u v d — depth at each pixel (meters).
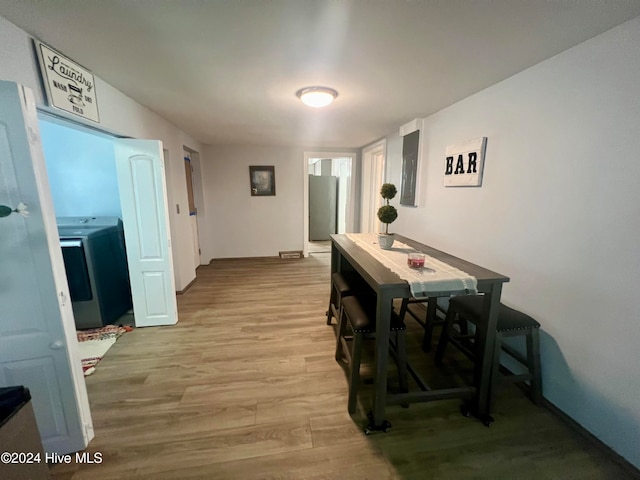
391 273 1.53
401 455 1.40
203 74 1.88
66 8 1.18
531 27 1.32
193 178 4.69
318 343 2.42
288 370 2.05
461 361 2.18
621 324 1.32
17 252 1.19
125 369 2.06
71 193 3.02
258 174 5.06
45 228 1.21
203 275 4.34
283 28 1.35
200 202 4.77
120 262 2.99
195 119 3.11
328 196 7.20
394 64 1.73
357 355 1.60
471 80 1.97
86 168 2.98
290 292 3.63
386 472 1.32
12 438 0.87
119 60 1.68
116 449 1.42
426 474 1.31
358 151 5.25
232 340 2.46
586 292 1.46
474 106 2.25
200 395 1.80
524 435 1.51
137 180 2.48
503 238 2.00
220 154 4.90
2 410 0.87
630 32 1.23
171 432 1.52
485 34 1.39
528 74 1.75
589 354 1.46
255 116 2.97
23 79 1.36
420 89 2.15
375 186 5.13
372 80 1.98
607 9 1.16
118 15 1.24
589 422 1.47
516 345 1.93
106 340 2.45
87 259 2.54
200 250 4.91
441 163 2.73
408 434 1.52
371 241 2.42
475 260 2.30
